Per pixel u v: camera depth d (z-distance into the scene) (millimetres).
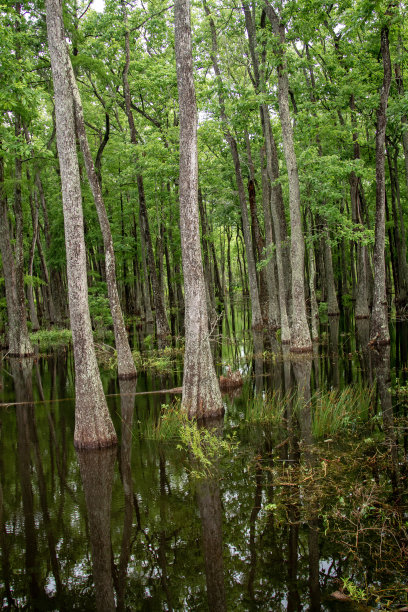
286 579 3803
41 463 7039
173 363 16359
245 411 9211
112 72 18875
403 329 19375
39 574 4164
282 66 15039
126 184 24812
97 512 5246
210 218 29328
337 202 22703
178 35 8742
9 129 17250
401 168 26828
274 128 20766
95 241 28688
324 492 5203
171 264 33500
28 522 5121
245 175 24938
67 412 10414
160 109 20656
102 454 7270
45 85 17547
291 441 7121
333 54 17609
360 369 12148
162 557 4289
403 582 3617
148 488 5770
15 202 19000
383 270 15164
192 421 8117
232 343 20031
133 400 10984
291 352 15586
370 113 19359
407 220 29375
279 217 17484
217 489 5582
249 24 18453
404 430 7066
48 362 18781
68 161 7426
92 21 16391
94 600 3736
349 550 4102
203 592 3742
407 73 19312
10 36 10820
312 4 14602
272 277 21266
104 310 22234
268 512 4891
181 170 8914
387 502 4777
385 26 14148
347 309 28719
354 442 6809
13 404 11531
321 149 19781
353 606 3400
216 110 18828
